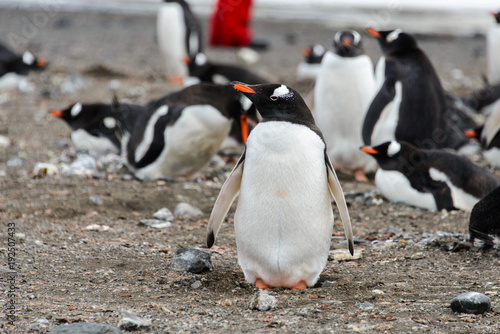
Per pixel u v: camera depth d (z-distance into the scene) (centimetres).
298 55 3653
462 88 2734
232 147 1694
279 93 769
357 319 664
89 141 1669
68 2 5884
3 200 1192
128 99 2330
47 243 961
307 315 678
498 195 921
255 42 3859
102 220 1120
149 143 1360
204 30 4334
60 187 1307
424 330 633
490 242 940
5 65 2522
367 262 920
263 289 771
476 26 5088
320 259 793
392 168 1266
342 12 5794
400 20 5191
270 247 774
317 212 767
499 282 804
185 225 1116
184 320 661
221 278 830
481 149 1689
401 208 1247
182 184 1378
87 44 3756
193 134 1327
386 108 1441
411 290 777
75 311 679
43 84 2595
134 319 634
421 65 1484
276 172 757
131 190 1302
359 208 1253
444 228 1102
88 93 2445
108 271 848
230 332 626
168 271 852
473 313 682
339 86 1466
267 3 6450
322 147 772
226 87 1314
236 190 812
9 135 1847
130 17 5112
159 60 3350
